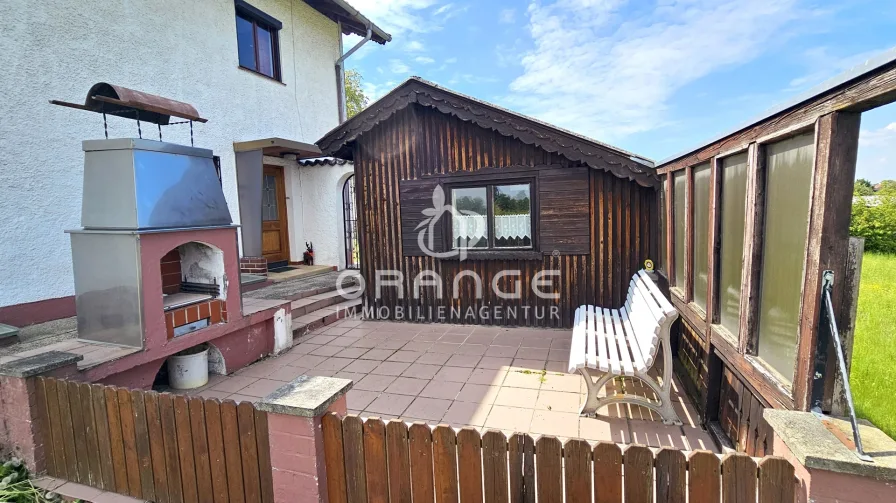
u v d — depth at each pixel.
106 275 3.73
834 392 1.83
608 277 5.61
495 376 4.35
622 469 1.91
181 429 2.60
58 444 2.97
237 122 8.00
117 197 3.71
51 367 3.03
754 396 2.51
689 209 3.81
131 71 6.22
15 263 4.95
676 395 3.81
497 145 5.88
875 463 1.51
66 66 5.42
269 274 8.23
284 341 5.29
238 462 2.47
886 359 4.00
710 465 1.79
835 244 1.74
